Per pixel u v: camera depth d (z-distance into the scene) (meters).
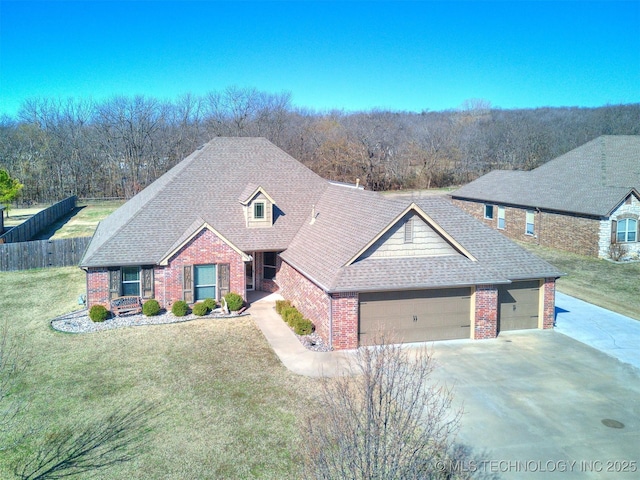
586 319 24.03
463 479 12.07
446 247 22.23
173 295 24.75
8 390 16.62
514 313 22.69
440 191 72.75
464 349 20.45
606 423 14.73
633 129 92.62
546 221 40.16
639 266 33.62
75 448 13.55
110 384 17.16
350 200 26.67
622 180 37.47
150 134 77.81
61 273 33.03
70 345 20.61
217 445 13.63
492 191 47.41
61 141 75.12
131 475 12.44
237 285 25.45
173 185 28.75
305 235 26.95
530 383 17.28
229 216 28.08
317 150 77.44
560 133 93.75
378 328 20.78
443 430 14.05
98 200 68.25
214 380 17.45
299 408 15.51
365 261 21.28
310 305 22.70
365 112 115.38
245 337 21.50
